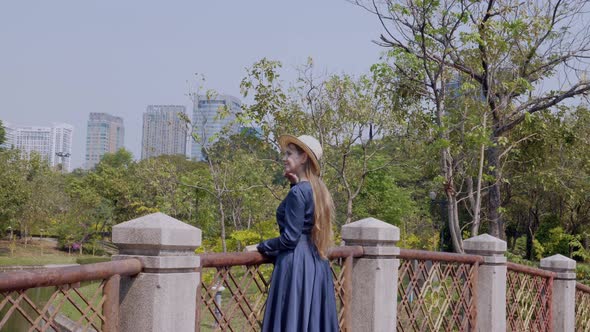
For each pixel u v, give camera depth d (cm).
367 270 489
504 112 1304
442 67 1151
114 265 285
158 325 302
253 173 1438
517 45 1238
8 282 224
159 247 302
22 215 5141
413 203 2672
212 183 1459
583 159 1666
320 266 373
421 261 561
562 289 843
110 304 286
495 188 1522
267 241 373
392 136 1380
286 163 380
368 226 489
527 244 2986
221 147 1460
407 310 544
